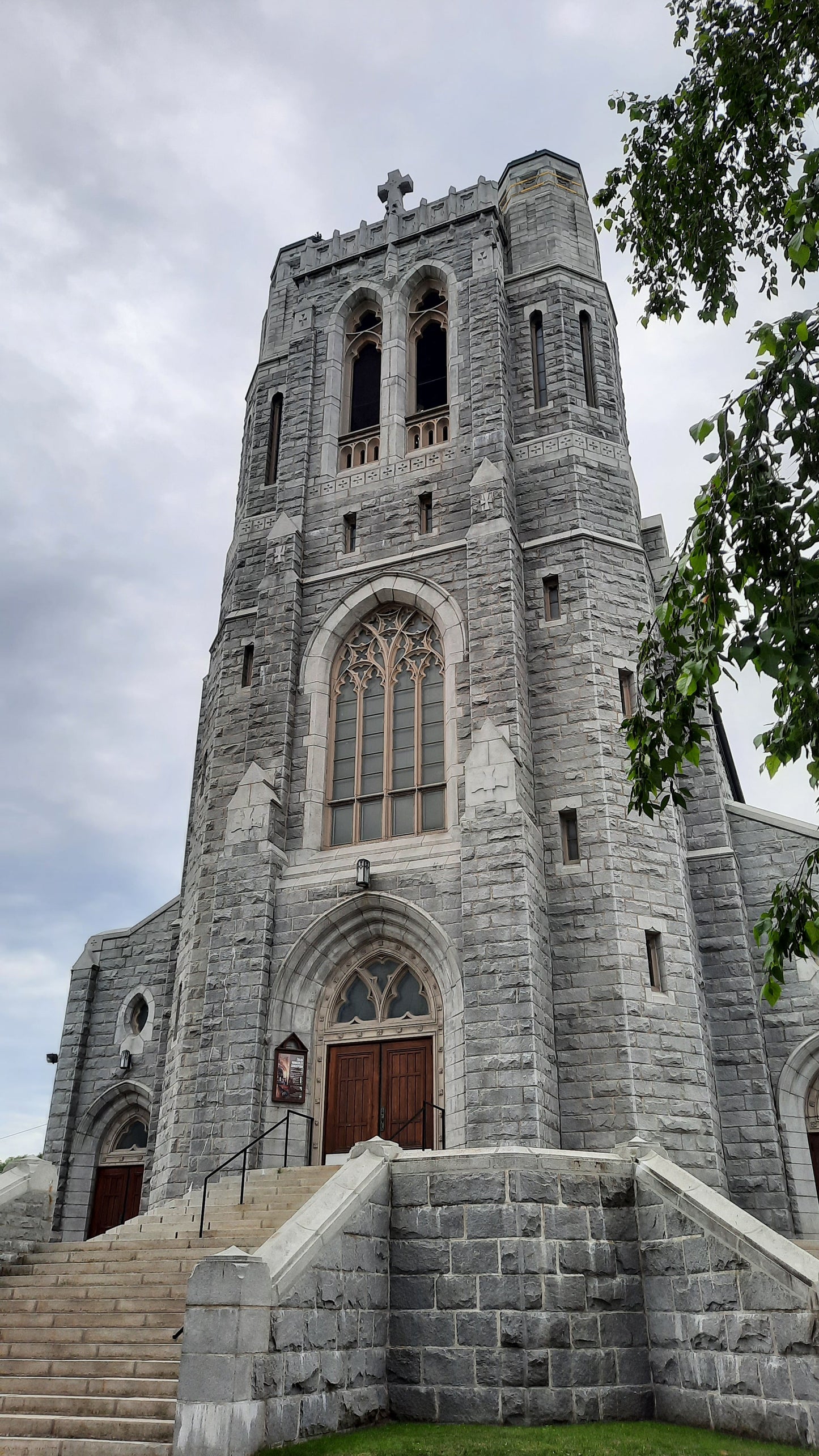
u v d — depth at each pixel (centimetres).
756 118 1424
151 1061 2964
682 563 1078
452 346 2941
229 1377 1059
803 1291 1162
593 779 2295
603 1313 1381
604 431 2792
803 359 977
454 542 2625
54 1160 2922
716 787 2523
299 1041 2212
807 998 2283
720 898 2400
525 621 2525
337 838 2462
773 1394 1171
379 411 3177
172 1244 1645
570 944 2159
